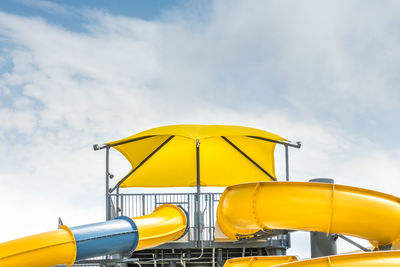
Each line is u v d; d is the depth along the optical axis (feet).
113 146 62.54
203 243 59.00
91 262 49.29
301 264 32.94
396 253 32.42
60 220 45.52
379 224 39.40
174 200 61.62
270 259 46.09
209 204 59.77
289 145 62.44
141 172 70.28
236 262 47.34
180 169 72.02
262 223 41.91
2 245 40.96
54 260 42.01
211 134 56.18
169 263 61.21
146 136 59.93
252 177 71.56
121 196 61.77
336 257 32.65
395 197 40.04
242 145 68.13
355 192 39.91
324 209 39.55
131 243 48.11
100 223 46.29
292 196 40.37
